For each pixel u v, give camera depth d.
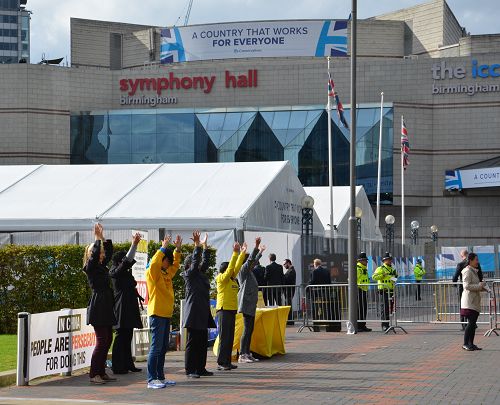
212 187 34.12
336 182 73.12
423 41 85.94
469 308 20.14
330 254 33.09
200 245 16.17
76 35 89.75
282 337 20.00
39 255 25.09
